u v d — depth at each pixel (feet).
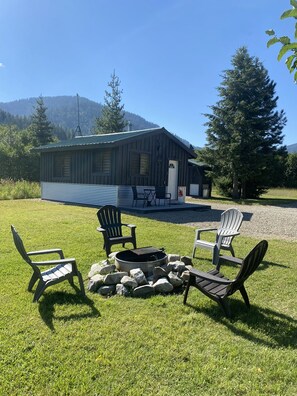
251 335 9.05
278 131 69.41
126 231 24.16
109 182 40.32
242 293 10.93
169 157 46.03
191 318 9.92
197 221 30.81
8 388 6.57
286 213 40.29
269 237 23.97
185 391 6.61
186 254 17.94
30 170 81.05
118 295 11.60
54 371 7.13
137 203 41.70
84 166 44.45
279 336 9.05
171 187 47.50
